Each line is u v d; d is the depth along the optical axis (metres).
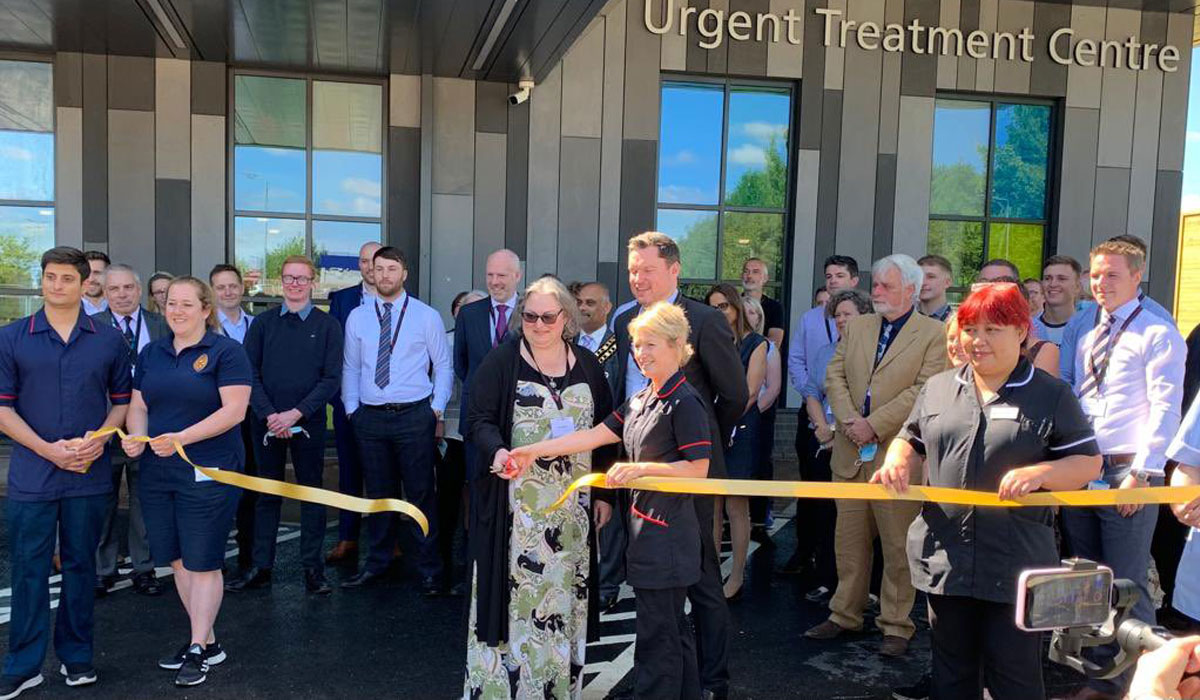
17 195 8.62
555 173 9.30
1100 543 3.95
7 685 3.83
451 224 9.12
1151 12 10.15
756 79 9.70
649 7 9.32
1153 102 10.25
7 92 8.53
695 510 3.40
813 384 5.76
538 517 3.49
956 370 3.02
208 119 8.79
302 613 4.96
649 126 9.43
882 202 9.84
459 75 8.98
